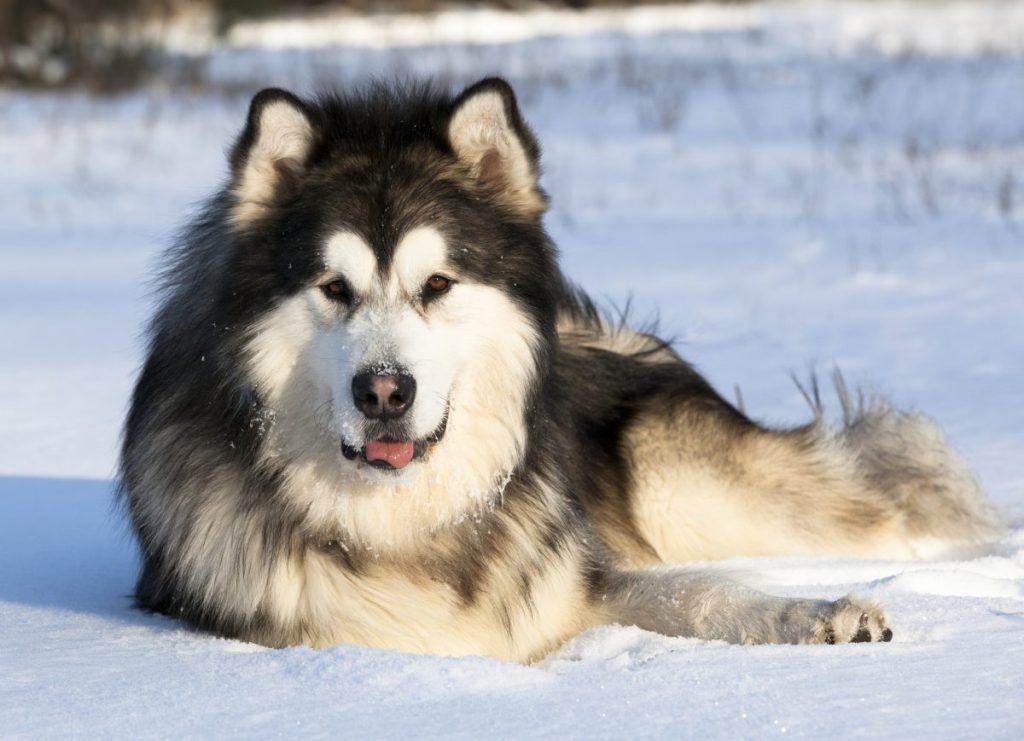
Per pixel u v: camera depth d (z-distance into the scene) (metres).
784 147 33.84
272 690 6.15
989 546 10.59
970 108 37.94
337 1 70.75
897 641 7.07
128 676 6.46
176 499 7.98
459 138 8.04
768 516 10.73
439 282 7.64
